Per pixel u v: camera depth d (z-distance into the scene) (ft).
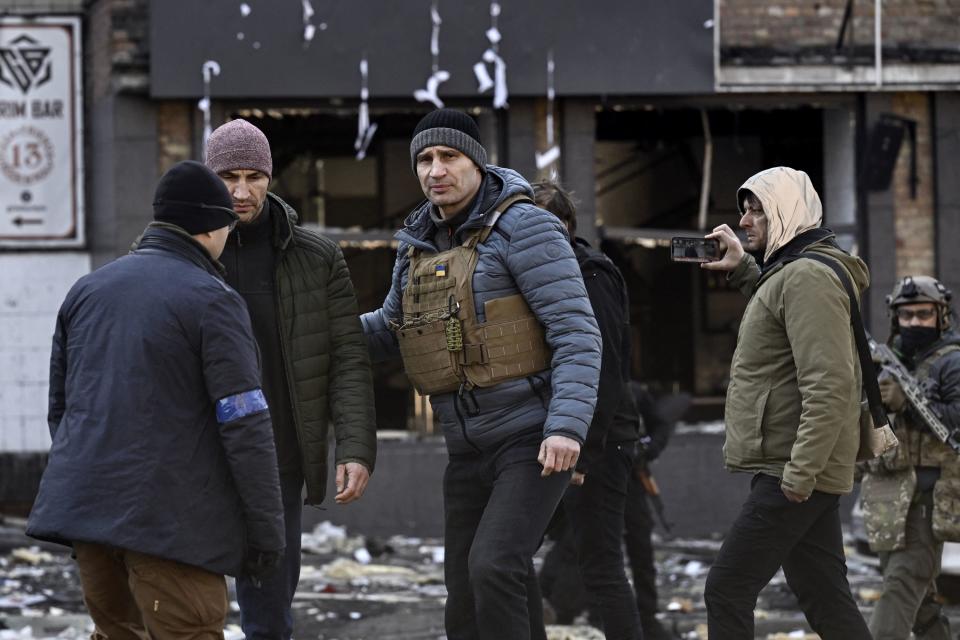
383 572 62.23
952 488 37.27
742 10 76.33
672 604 53.72
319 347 32.01
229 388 25.40
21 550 65.62
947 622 39.27
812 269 29.76
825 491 29.96
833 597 30.89
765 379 30.32
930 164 77.51
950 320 39.58
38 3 75.61
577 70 73.97
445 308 30.07
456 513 31.22
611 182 94.22
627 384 36.24
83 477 24.86
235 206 31.01
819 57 76.07
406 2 73.36
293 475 31.96
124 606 27.12
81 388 25.45
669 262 99.04
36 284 75.77
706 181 87.25
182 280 25.73
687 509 76.28
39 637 46.88
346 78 73.20
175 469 25.07
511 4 73.61
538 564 62.39
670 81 74.43
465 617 31.32
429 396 31.04
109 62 73.82
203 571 25.49
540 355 29.91
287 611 32.04
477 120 76.43
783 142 91.81
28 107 75.61
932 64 76.48
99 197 75.25
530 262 29.58
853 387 29.76
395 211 93.30
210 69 72.69
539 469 29.30
